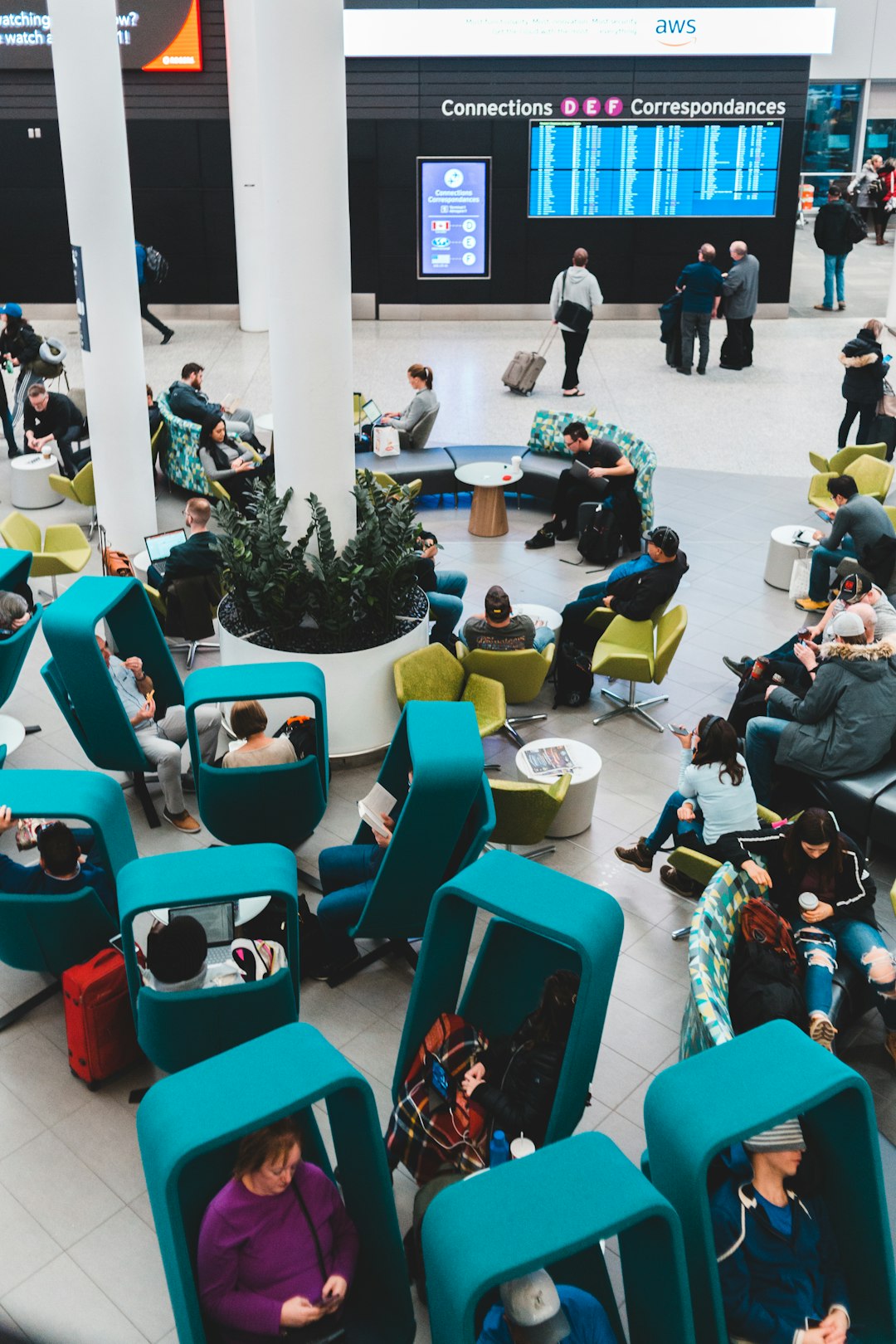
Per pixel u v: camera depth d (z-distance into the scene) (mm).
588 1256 3254
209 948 4426
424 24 15617
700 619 8531
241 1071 3072
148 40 15844
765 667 6680
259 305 16812
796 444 12289
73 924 4500
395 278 17312
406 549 6590
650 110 16266
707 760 5156
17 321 11203
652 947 5289
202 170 16703
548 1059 3812
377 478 9414
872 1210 3244
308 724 5629
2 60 16078
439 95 16141
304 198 5898
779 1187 3295
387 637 6559
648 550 7043
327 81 5742
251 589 6457
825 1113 3279
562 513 9875
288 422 6406
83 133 8008
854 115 24547
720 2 15617
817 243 18016
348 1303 3420
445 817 4559
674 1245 2826
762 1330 3201
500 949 4363
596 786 6012
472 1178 2869
